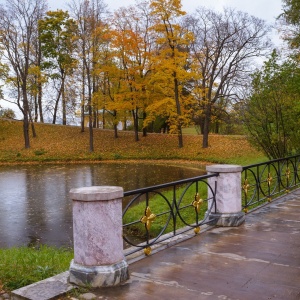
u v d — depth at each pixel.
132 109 34.56
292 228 6.52
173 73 31.17
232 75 34.06
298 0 13.98
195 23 34.59
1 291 4.46
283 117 14.16
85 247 4.14
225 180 6.71
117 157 33.66
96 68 34.44
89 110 35.81
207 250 5.35
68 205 14.58
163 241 5.67
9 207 14.45
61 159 33.59
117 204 4.30
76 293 3.94
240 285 4.12
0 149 36.78
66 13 45.62
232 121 35.91
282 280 4.26
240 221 6.78
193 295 3.88
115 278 4.15
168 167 27.78
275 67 14.29
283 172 14.62
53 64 45.59
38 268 5.00
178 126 34.38
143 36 33.47
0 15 35.66
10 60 36.81
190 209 11.66
